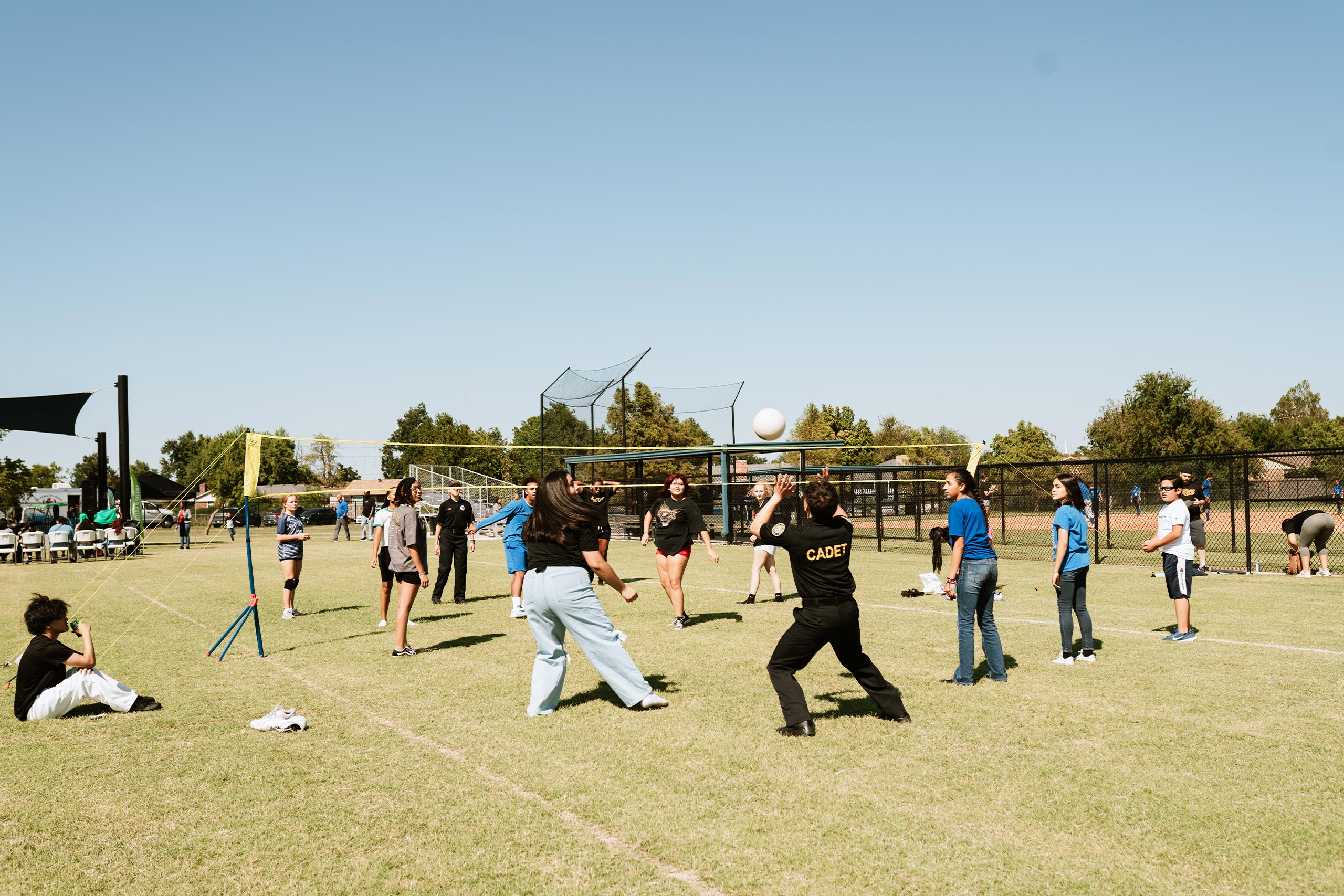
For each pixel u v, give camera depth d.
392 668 8.16
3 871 3.86
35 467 71.06
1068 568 7.86
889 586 14.26
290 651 9.03
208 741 5.81
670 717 6.26
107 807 4.62
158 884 3.72
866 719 6.13
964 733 5.75
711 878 3.69
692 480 29.31
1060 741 5.55
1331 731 5.73
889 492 30.97
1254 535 23.69
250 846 4.10
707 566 18.86
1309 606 11.41
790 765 5.14
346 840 4.14
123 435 26.94
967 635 7.07
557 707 6.59
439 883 3.69
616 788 4.79
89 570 20.00
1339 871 3.70
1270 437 68.19
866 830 4.17
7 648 9.60
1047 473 35.94
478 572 18.02
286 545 11.51
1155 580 14.50
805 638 5.80
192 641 9.77
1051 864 3.78
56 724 6.27
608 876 3.72
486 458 70.31
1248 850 3.91
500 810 4.50
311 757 5.44
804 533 5.79
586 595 6.33
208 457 65.81
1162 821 4.24
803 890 3.57
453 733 5.94
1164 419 46.09
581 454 29.52
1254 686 7.01
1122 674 7.46
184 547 28.28
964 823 4.25
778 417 25.05
